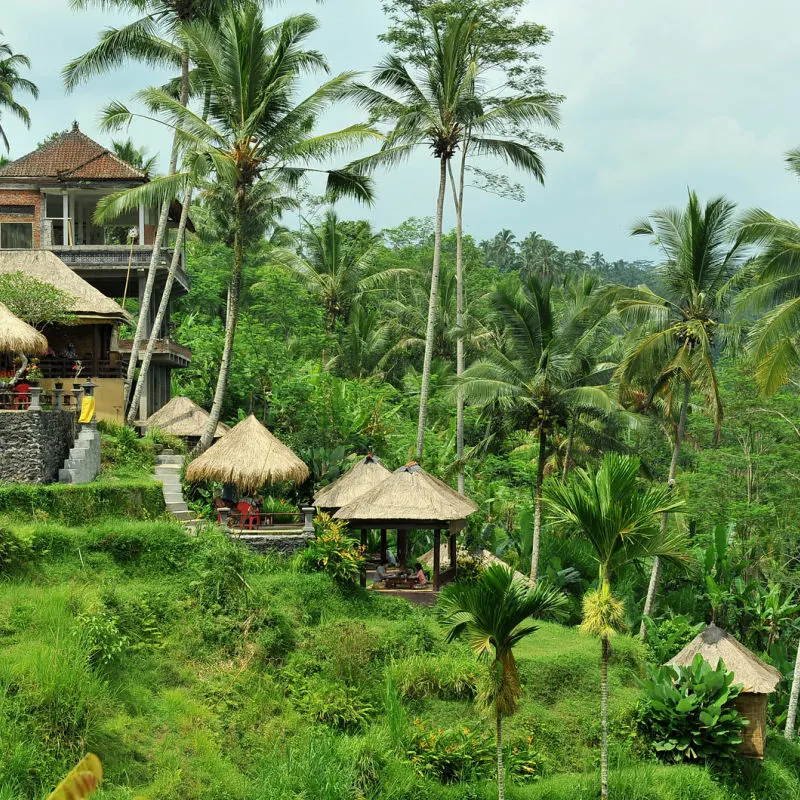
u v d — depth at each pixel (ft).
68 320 98.89
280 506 101.09
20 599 67.51
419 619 82.23
